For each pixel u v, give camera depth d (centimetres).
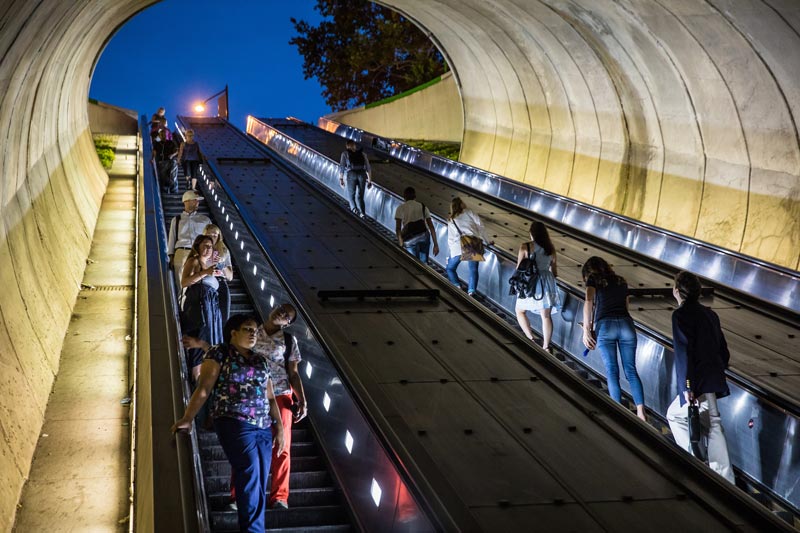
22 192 1178
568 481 563
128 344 1122
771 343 956
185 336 788
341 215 1642
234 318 559
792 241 1480
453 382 752
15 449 761
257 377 554
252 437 543
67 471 788
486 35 2531
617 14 1736
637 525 508
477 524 485
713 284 1186
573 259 1361
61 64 1470
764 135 1545
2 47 899
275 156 2656
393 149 3200
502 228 1622
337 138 3725
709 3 1423
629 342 847
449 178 2292
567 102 2328
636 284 1204
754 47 1442
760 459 748
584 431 650
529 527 501
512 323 1202
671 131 1856
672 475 570
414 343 862
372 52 5403
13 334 886
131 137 3584
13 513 699
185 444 516
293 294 950
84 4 1298
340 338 867
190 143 1941
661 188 1916
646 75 1845
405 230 1381
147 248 1032
